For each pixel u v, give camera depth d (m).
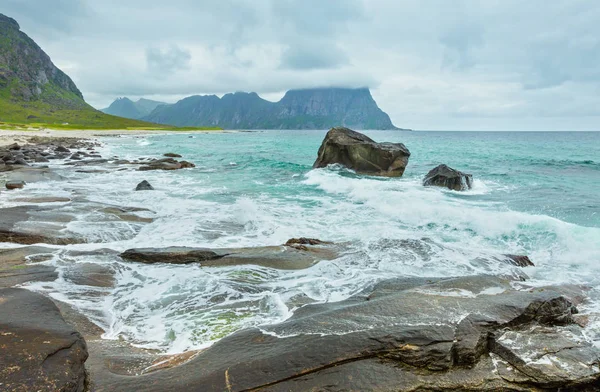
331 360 4.97
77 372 4.35
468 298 6.61
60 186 20.56
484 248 11.13
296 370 4.80
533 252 10.78
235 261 9.37
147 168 29.86
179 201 17.08
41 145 49.56
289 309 7.08
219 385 4.57
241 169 30.84
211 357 5.12
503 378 4.91
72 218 12.73
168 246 10.46
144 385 4.56
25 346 4.43
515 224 12.48
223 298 7.59
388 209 15.34
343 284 8.23
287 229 12.59
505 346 5.36
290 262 9.34
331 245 10.72
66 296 7.42
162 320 6.73
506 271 8.98
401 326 5.61
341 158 28.72
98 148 54.22
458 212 13.84
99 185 21.42
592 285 8.51
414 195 18.00
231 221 13.52
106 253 9.89
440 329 5.53
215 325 6.52
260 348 5.26
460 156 42.09
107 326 6.50
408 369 4.93
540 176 25.56
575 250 10.50
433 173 22.67
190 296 7.67
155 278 8.49
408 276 8.62
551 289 7.95
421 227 13.19
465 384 4.79
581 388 4.84
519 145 65.56
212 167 32.31
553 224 11.96
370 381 4.71
